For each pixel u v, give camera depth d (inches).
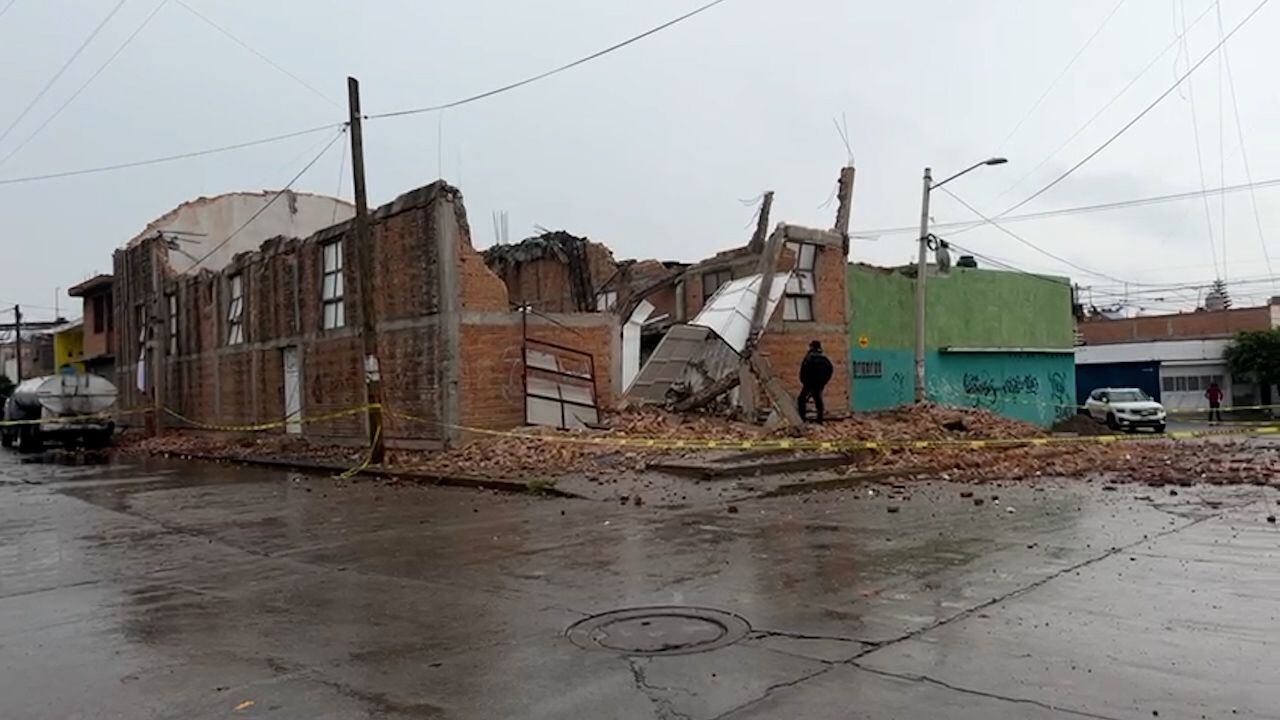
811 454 602.9
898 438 698.2
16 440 1267.2
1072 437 792.9
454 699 193.8
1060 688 186.1
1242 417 1824.6
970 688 187.8
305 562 355.9
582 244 1197.7
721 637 230.7
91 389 1221.7
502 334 785.6
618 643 229.8
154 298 1337.4
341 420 905.5
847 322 990.4
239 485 658.8
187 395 1262.3
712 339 860.6
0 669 228.5
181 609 285.0
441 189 767.1
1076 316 1875.0
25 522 494.9
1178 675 191.9
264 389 1059.9
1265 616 234.1
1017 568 296.0
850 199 1038.4
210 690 205.5
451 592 293.6
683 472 542.3
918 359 988.6
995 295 1239.5
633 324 1032.2
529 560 340.5
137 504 560.4
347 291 893.8
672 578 299.3
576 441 672.4
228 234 1424.7
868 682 193.3
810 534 369.7
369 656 226.8
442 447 759.1
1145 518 389.1
